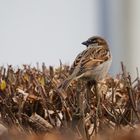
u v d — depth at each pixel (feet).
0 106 42.01
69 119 41.34
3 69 48.39
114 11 135.85
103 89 45.29
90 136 39.37
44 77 45.06
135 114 41.24
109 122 40.65
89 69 46.68
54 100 42.80
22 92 43.29
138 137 31.50
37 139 34.32
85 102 41.42
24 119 41.47
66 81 43.75
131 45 135.74
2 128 39.60
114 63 130.62
